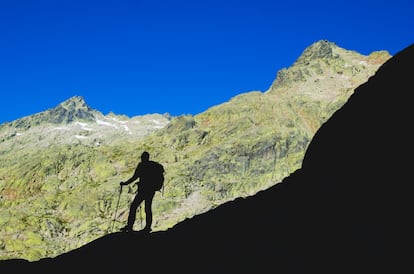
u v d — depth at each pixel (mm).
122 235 19625
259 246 15852
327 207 17125
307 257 14141
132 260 17531
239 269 14742
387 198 15406
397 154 17375
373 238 13570
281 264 14234
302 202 18703
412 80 20328
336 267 13125
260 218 18656
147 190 19359
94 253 18859
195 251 17281
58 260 19547
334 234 14852
